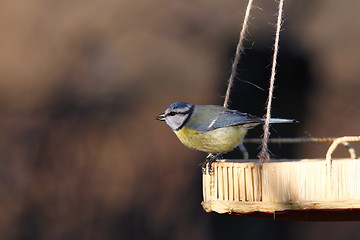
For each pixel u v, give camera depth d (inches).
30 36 589.3
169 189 537.0
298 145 461.1
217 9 551.2
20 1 592.1
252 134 427.2
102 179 549.0
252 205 210.8
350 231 494.6
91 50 586.2
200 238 503.5
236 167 216.2
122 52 583.2
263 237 465.4
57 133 562.6
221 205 218.8
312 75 479.8
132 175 548.1
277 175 207.5
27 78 581.6
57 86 580.4
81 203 539.8
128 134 562.3
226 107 275.0
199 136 270.4
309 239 487.2
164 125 565.6
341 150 512.1
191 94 556.7
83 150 557.6
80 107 576.1
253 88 444.5
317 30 498.9
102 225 531.2
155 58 577.6
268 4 485.4
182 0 583.2
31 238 525.3
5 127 561.6
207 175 229.0
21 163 550.0
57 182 546.6
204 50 550.3
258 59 449.4
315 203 204.5
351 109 501.7
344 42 507.2
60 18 592.7
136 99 572.7
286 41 470.9
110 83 580.4
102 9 593.9
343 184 206.8
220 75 518.0
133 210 534.0
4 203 533.0
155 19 583.5
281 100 458.9
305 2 498.6
